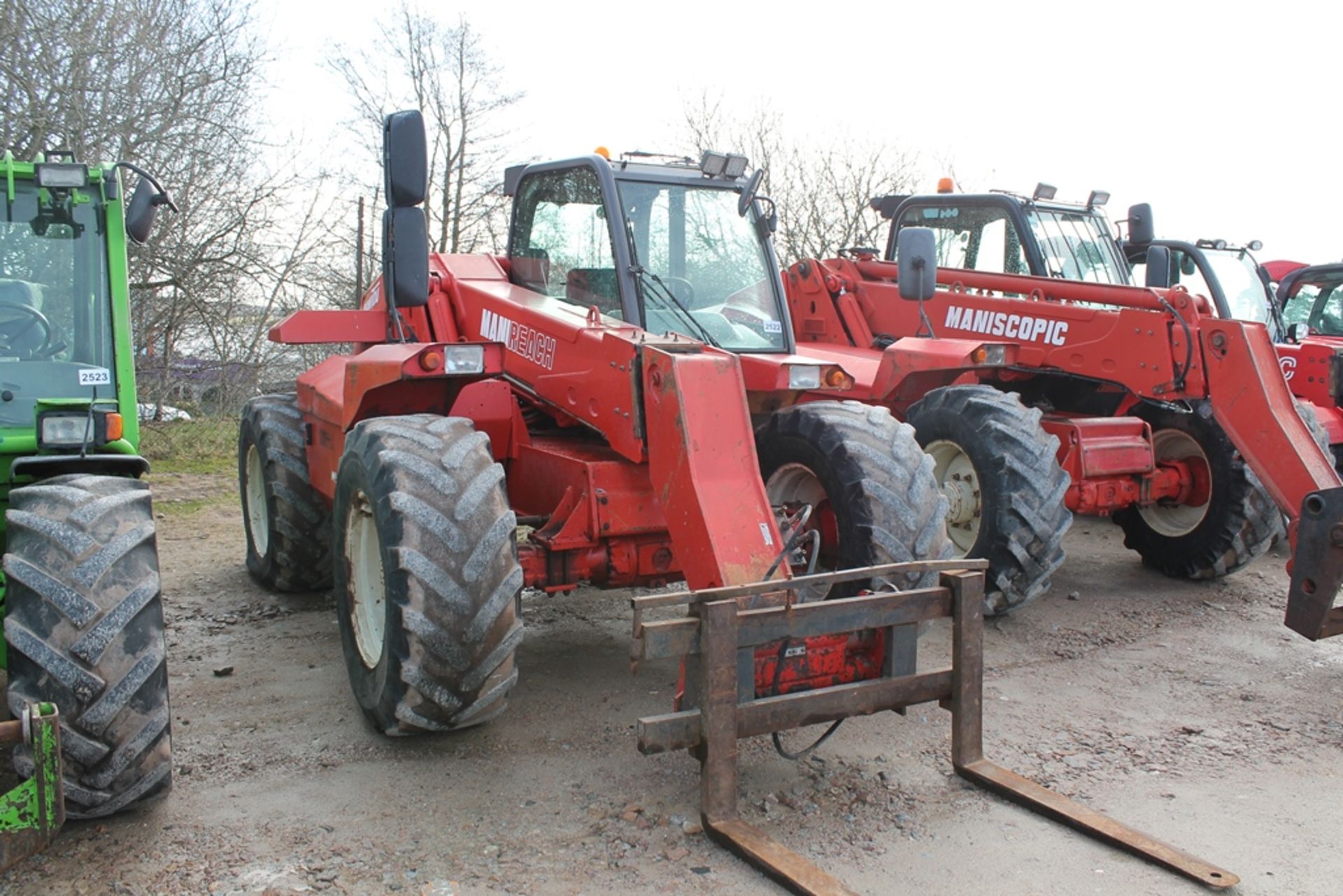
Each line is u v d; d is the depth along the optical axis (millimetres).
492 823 3408
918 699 3645
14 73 10195
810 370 4473
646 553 4250
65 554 3047
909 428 4488
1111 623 5781
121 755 3043
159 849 3211
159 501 8711
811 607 3365
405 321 5410
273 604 5898
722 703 3240
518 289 5168
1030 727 4289
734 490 3594
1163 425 6707
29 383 3645
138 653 3070
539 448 4602
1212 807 3615
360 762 3844
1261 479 5672
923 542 4133
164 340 12219
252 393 13023
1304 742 4184
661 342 3910
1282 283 10023
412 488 3637
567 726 4195
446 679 3576
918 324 7277
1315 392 7953
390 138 4191
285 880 3053
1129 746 4113
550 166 5078
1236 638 5527
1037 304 6707
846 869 3168
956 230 7648
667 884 3064
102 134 10766
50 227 3809
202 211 11961
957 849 3283
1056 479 5520
